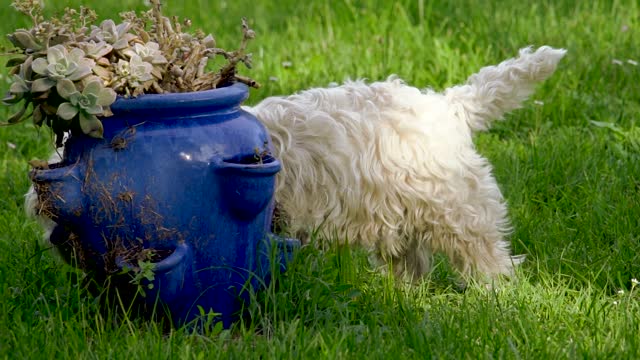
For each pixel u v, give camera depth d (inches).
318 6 406.9
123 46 157.6
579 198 236.7
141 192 154.5
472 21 377.7
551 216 225.9
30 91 152.3
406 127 192.7
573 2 399.5
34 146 277.0
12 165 261.7
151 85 158.7
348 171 189.8
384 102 197.2
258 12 421.4
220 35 383.2
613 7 379.6
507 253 203.3
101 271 163.6
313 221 191.2
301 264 176.7
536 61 207.9
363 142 190.9
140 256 157.1
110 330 162.2
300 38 376.8
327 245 192.5
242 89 163.2
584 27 365.7
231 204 158.6
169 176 154.8
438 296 189.6
